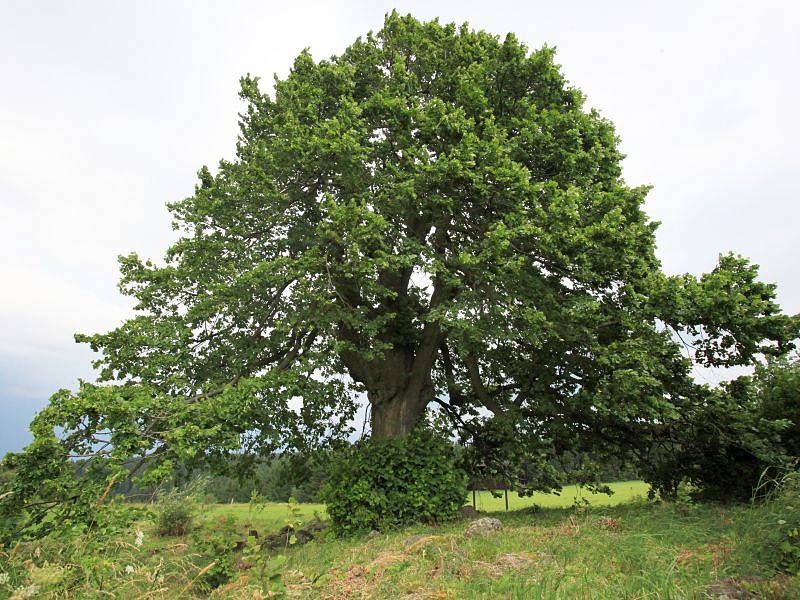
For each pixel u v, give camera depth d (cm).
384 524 1173
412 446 1311
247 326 1409
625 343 1223
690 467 1448
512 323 1283
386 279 1542
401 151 1426
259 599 597
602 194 1354
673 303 1249
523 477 1688
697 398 1361
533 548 770
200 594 682
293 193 1384
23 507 816
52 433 864
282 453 1505
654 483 1520
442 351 1759
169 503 1298
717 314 1226
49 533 768
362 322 1277
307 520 1576
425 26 1688
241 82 1641
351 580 684
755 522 707
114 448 902
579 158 1438
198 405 1056
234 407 1082
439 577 649
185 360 1252
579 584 563
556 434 1541
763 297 1313
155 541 1059
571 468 1678
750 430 1278
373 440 1389
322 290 1277
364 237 1180
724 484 1377
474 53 1584
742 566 598
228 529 800
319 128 1348
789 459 1185
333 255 1341
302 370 1256
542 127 1455
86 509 773
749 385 1349
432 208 1356
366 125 1452
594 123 1545
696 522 909
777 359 1293
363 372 1507
